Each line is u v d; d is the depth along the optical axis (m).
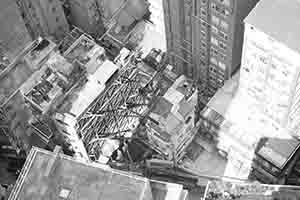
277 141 142.00
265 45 115.50
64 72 134.25
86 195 87.75
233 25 125.75
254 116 144.00
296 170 147.38
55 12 147.12
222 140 149.25
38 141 144.88
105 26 161.00
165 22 142.50
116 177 88.31
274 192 100.06
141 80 142.38
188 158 153.12
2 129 145.38
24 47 143.25
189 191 147.75
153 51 152.00
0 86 140.75
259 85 131.62
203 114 147.00
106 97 135.25
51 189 89.12
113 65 132.50
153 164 147.38
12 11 131.75
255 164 146.38
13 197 89.44
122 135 144.88
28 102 135.12
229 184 102.00
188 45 144.75
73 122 129.62
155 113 138.50
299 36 110.50
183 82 141.38
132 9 162.75
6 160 151.25
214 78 151.62
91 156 142.88
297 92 123.62
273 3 113.56
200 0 126.00
